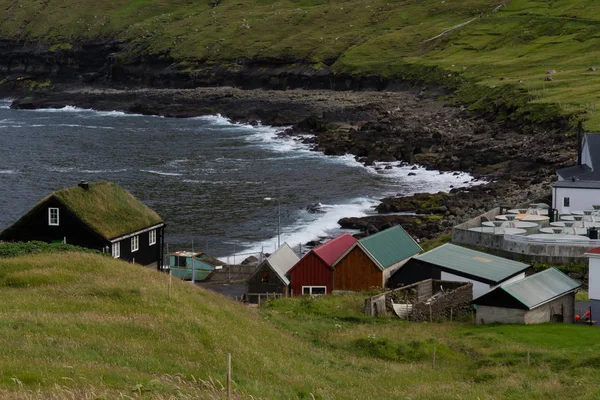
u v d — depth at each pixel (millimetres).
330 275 74562
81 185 79500
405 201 118625
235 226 112688
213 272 86625
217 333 48156
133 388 33656
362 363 50625
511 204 106250
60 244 71375
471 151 154750
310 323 60812
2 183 145875
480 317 63375
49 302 51688
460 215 107688
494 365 50781
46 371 35719
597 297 64938
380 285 73875
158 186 142000
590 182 98812
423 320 64625
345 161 161125
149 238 83250
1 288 56375
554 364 50375
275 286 74938
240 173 152625
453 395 43062
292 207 123062
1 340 41375
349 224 109438
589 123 151125
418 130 180500
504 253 83250
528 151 148500
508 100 188000
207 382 37281
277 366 45469
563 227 87500
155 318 49219
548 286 65000
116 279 58688
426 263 72688
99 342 43594
